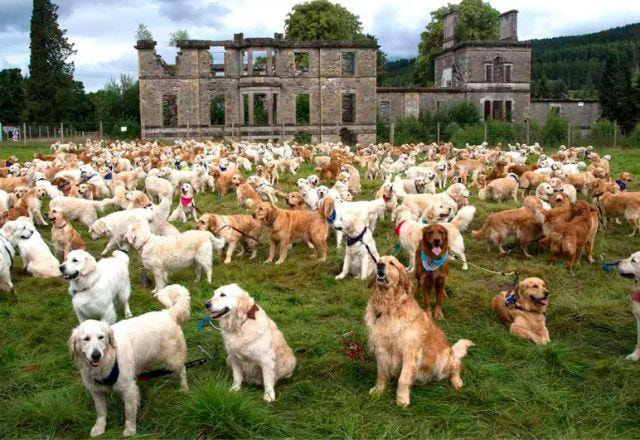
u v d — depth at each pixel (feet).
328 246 40.70
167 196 54.24
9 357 22.61
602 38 553.23
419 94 184.03
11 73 279.90
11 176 65.82
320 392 20.10
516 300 25.13
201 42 161.58
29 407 18.69
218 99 202.59
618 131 154.71
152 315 19.69
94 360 16.65
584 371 21.53
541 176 58.44
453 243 34.63
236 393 18.65
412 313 19.85
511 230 36.99
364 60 168.76
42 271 32.81
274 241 36.63
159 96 163.43
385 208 45.83
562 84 313.94
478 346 23.50
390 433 17.63
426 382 20.39
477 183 66.64
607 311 26.81
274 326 20.44
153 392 19.79
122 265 26.16
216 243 34.60
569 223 33.83
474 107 176.14
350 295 29.53
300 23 217.97
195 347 23.41
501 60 185.78
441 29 238.89
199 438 17.48
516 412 18.93
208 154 91.66
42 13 219.82
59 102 221.87
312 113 168.76
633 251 38.81
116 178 60.13
